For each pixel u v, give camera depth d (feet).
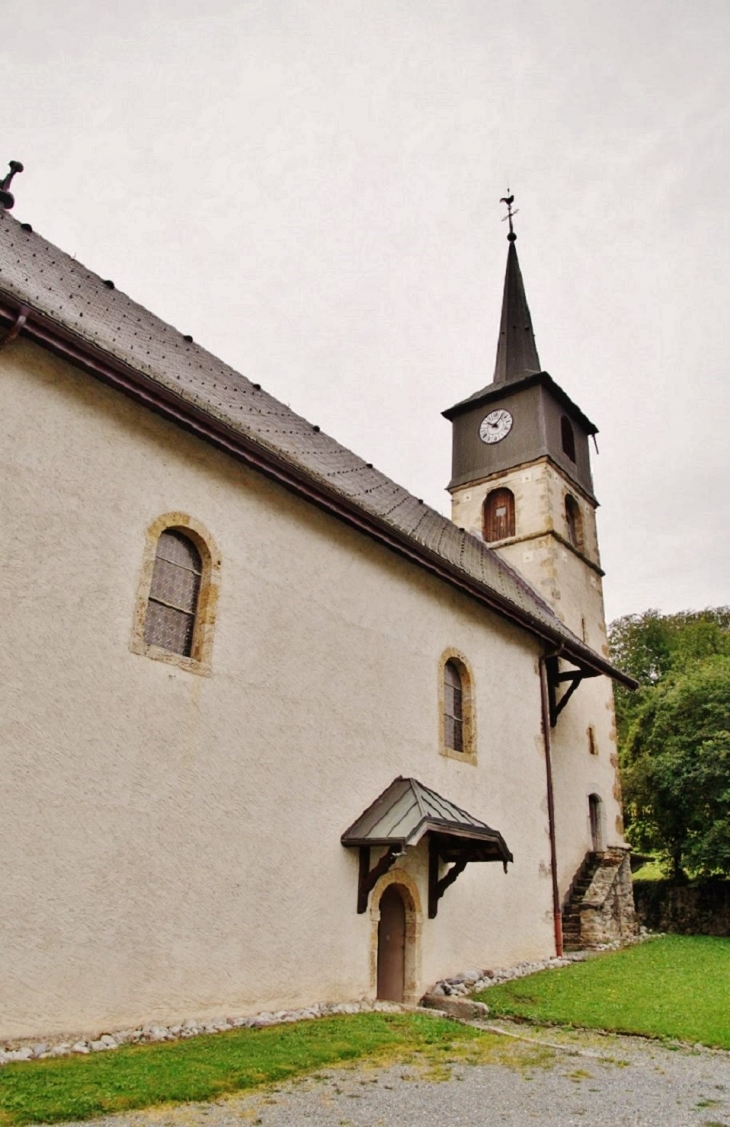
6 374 22.71
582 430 82.79
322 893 28.60
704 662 85.10
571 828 55.42
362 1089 18.49
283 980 26.22
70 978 20.22
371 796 32.27
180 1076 17.95
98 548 23.89
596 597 74.90
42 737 20.95
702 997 31.99
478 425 77.92
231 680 27.17
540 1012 29.27
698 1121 17.16
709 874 68.90
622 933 53.01
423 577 39.52
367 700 33.42
